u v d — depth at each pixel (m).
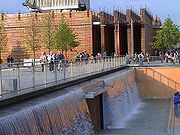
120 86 24.08
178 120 20.30
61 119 11.80
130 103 27.02
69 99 13.02
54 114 11.31
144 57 41.22
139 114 23.77
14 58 40.09
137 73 33.31
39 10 45.16
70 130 12.30
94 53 40.69
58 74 15.63
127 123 20.47
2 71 11.09
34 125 9.82
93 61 21.73
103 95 18.86
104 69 25.08
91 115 16.30
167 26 56.91
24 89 12.20
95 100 17.36
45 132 10.40
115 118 21.17
